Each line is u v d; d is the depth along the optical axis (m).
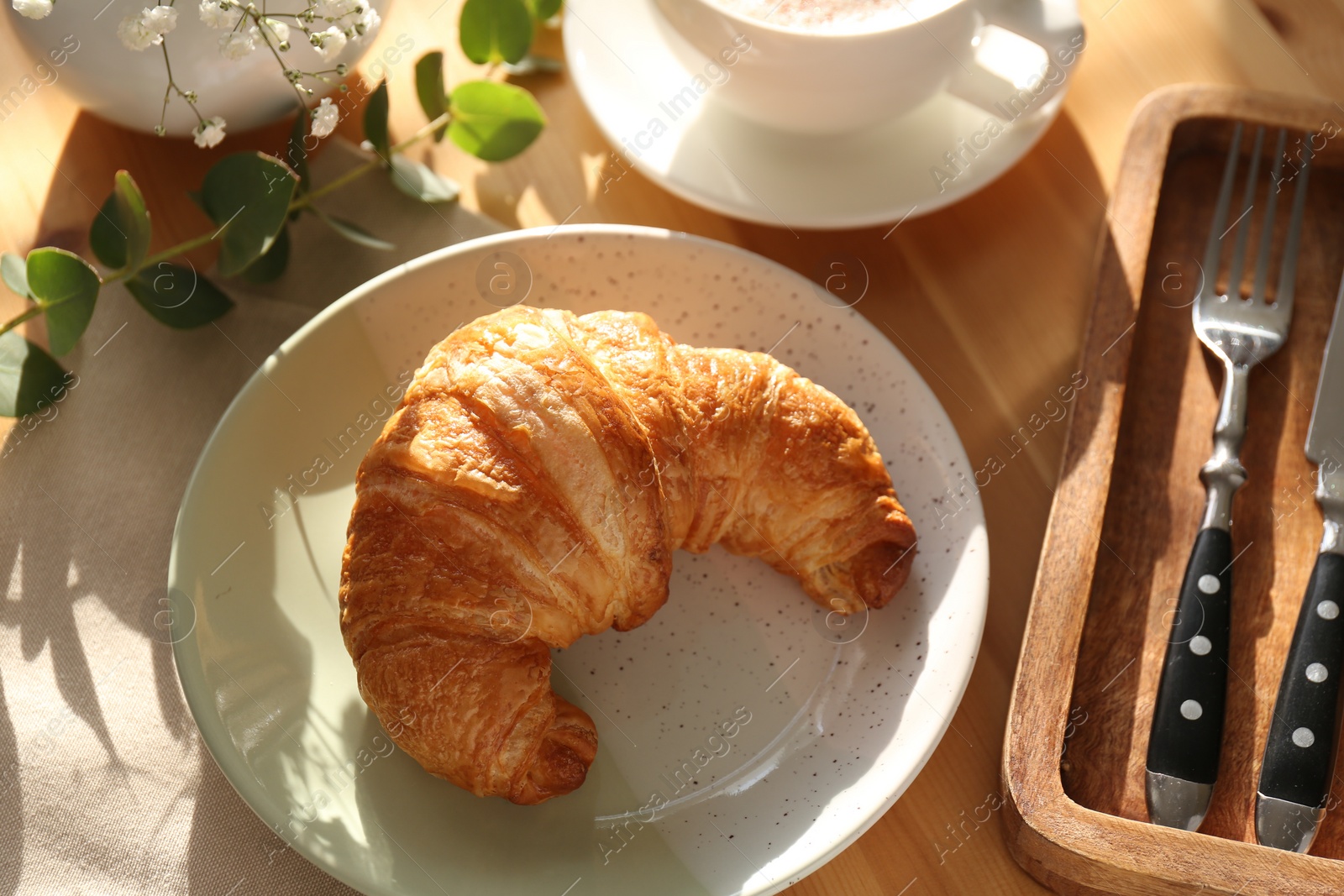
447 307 0.51
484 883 0.44
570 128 0.56
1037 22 0.49
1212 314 0.52
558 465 0.45
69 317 0.48
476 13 0.52
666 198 0.55
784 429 0.47
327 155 0.55
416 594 0.44
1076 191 0.55
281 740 0.45
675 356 0.48
